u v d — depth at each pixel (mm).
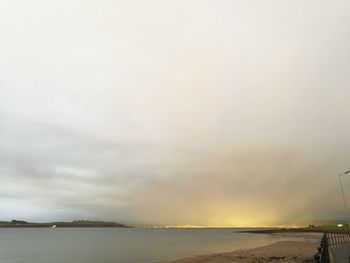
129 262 43312
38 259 53031
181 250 64625
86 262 45156
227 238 129500
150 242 100062
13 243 98750
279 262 34188
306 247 59250
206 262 37281
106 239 123812
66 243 97312
